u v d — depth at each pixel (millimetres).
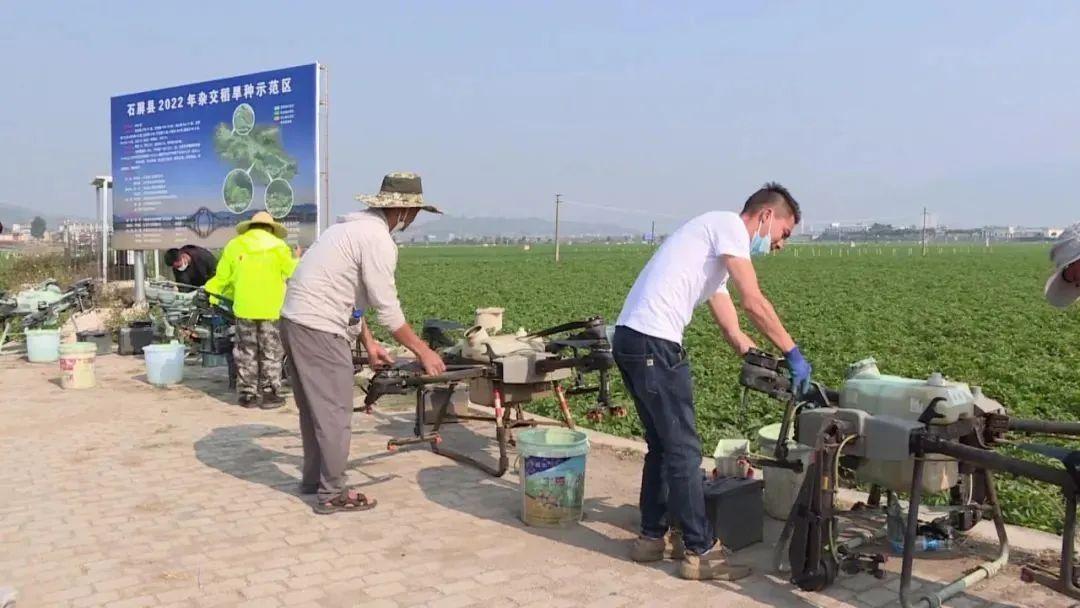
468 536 5121
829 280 39938
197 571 4535
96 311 16766
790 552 4266
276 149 12703
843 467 4590
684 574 4453
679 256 4434
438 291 31969
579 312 22906
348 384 5602
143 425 8117
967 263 61094
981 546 4887
